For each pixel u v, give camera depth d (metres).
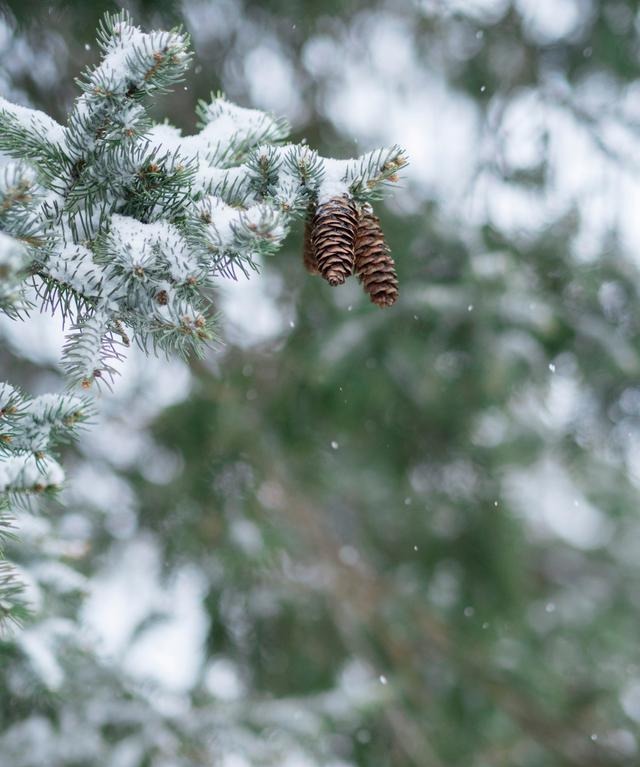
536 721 5.88
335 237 1.66
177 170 1.62
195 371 4.83
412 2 4.79
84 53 3.79
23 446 1.67
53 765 3.45
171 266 1.59
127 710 3.67
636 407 4.63
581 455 4.89
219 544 4.54
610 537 7.99
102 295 1.61
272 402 4.88
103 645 3.43
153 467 4.81
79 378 1.55
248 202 1.72
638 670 6.56
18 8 3.41
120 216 1.65
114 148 1.61
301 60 4.78
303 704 4.14
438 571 5.51
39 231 1.52
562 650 6.54
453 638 5.62
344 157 4.83
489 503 5.23
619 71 4.73
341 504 5.91
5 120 1.61
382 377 4.67
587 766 5.91
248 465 4.75
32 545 3.06
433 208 4.63
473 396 4.70
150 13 3.40
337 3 4.42
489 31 4.82
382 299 1.76
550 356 4.57
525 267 4.59
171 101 4.41
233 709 3.93
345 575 5.73
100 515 4.49
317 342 4.68
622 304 4.60
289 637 5.12
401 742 5.16
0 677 2.94
